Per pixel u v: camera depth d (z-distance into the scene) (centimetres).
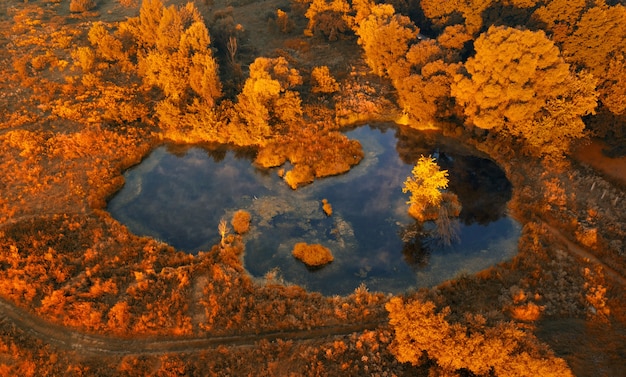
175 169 5912
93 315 3759
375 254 4628
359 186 5544
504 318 3716
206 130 6259
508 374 3058
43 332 3712
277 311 3891
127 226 4953
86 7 10188
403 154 6103
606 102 5359
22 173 5431
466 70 5919
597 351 3447
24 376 3378
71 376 3391
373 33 7281
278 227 4947
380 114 6800
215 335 3716
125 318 3744
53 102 6756
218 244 4716
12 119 6331
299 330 3778
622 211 4772
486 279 4169
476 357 3142
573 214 4744
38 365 3459
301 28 9494
